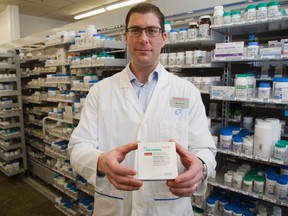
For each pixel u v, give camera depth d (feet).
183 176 2.52
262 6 5.28
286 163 5.27
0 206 10.73
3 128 13.08
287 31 6.45
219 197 6.94
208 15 6.51
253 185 5.93
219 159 7.35
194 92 3.90
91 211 8.61
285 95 5.14
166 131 3.64
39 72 12.74
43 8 20.61
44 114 13.05
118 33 9.45
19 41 15.35
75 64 8.80
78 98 9.26
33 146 14.20
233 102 7.28
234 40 7.43
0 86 13.10
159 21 3.45
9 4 19.34
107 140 3.74
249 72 6.68
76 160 3.34
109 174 2.58
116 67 8.54
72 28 11.68
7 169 13.35
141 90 3.95
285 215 6.32
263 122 5.68
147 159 2.70
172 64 6.93
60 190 11.19
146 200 3.57
